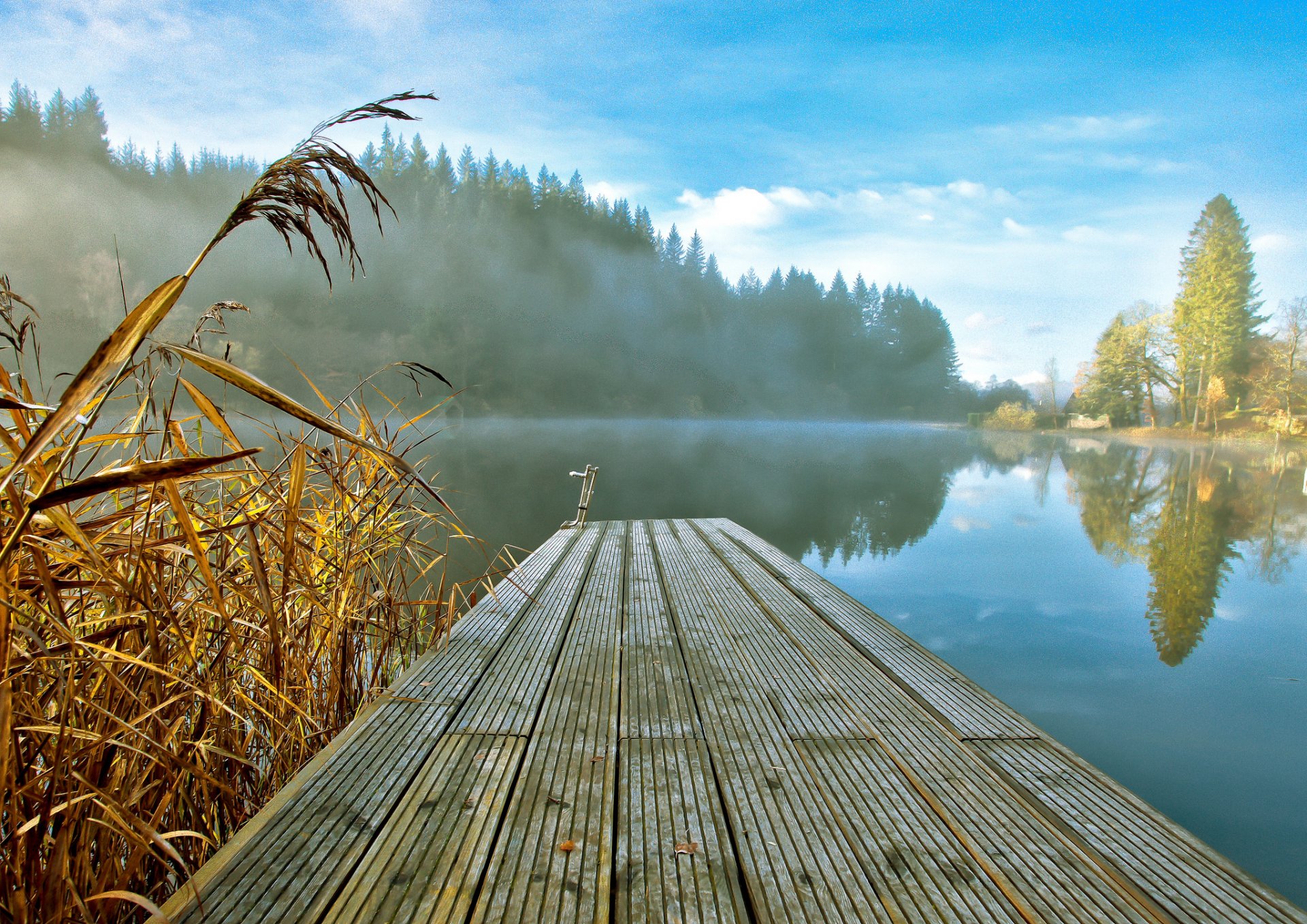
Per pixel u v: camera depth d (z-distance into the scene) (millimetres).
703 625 2943
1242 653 4680
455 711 1962
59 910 1030
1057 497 14398
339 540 2164
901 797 1517
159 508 1391
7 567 849
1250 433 39781
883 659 2500
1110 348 46219
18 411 957
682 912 1124
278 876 1178
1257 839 2529
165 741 1322
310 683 1960
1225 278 40625
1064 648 4766
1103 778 1607
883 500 13656
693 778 1595
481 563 5906
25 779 1103
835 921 1106
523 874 1205
